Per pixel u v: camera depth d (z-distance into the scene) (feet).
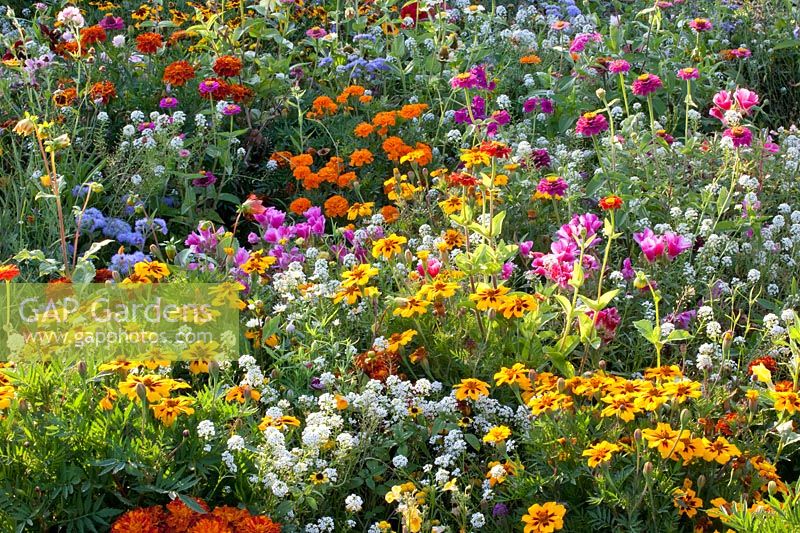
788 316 13.12
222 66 19.76
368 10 26.32
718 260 15.97
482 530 11.27
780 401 11.15
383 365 12.96
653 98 23.26
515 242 16.52
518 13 27.12
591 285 14.70
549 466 11.27
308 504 10.88
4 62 19.40
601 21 28.04
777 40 26.35
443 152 20.85
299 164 19.15
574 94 22.02
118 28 23.21
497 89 23.21
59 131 18.71
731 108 17.97
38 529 9.85
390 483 11.76
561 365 13.29
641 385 11.24
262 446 10.66
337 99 21.24
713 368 13.44
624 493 10.62
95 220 16.79
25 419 10.00
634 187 18.34
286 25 23.38
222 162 19.12
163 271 13.09
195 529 9.45
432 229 17.40
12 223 16.98
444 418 12.26
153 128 19.20
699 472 11.43
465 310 14.05
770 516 9.78
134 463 9.89
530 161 18.11
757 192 18.71
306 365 12.77
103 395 10.91
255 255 14.65
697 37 24.52
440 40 24.52
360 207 17.63
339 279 15.88
